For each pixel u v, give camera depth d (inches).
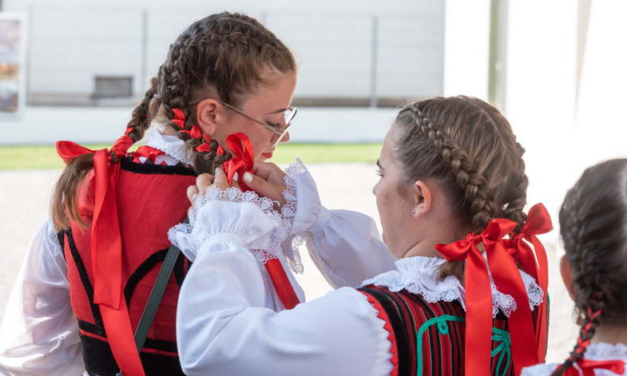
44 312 70.8
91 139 574.6
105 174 63.0
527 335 53.7
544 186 223.9
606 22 204.4
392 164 57.2
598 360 45.0
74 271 65.2
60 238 67.1
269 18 687.7
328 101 690.8
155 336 62.2
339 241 69.3
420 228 56.9
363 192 339.3
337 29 693.9
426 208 55.0
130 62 660.1
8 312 71.6
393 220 57.7
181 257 62.2
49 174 392.5
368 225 71.3
